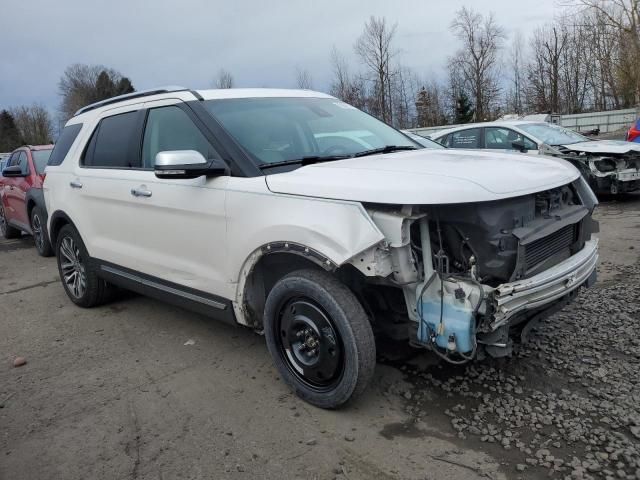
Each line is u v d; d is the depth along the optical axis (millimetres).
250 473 2678
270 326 3318
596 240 3551
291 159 3545
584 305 4473
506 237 2756
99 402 3469
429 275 2812
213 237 3498
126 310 5223
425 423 2996
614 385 3229
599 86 45156
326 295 2922
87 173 4789
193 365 3914
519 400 3139
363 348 2883
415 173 2912
